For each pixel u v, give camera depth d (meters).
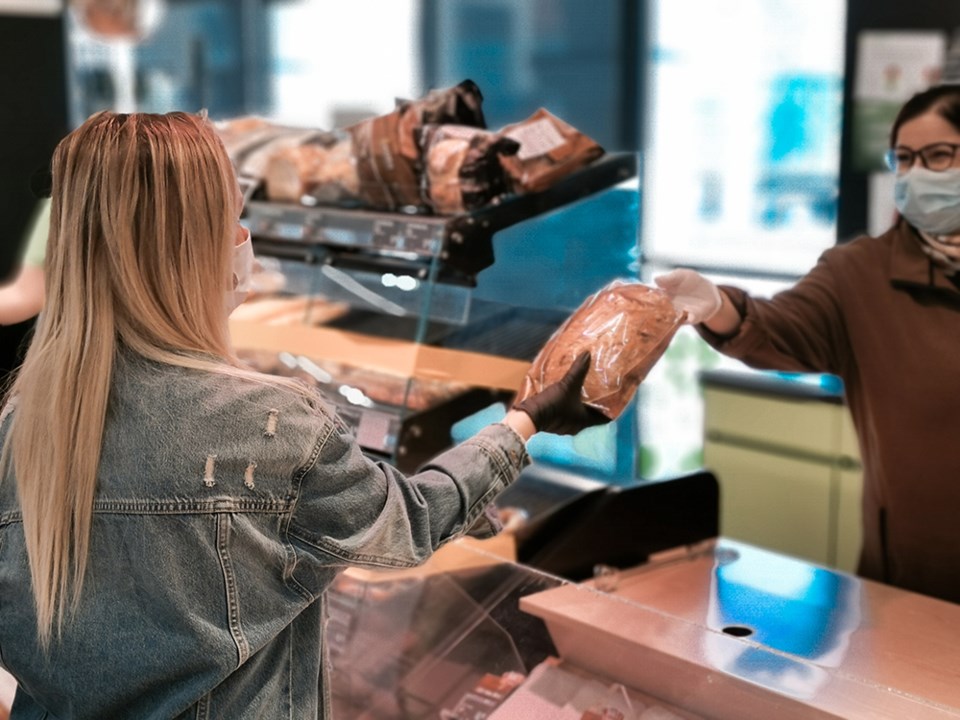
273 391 1.08
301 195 1.97
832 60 3.80
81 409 1.04
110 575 1.04
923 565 2.01
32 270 2.58
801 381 3.21
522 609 1.51
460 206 1.75
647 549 1.89
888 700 1.24
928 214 1.82
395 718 1.55
